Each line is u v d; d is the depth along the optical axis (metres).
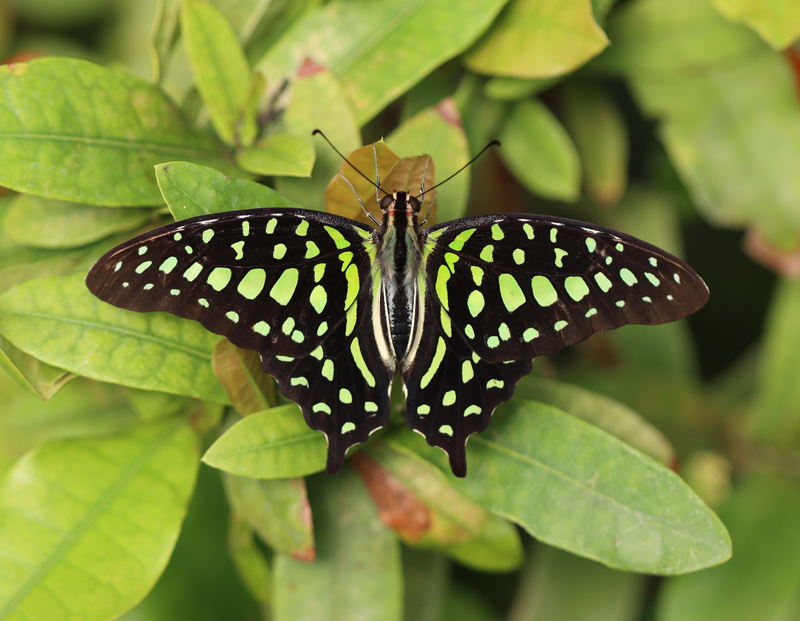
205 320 0.48
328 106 0.49
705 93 0.52
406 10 0.50
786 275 0.52
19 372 0.48
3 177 0.48
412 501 0.49
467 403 0.49
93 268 0.48
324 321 0.49
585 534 0.48
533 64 0.50
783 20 0.50
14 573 0.48
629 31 0.52
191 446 0.49
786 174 0.51
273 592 0.50
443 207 0.50
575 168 0.51
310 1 0.50
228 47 0.49
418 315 0.50
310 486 0.50
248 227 0.49
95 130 0.49
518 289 0.50
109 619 0.48
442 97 0.51
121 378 0.48
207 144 0.50
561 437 0.49
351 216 0.49
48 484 0.49
